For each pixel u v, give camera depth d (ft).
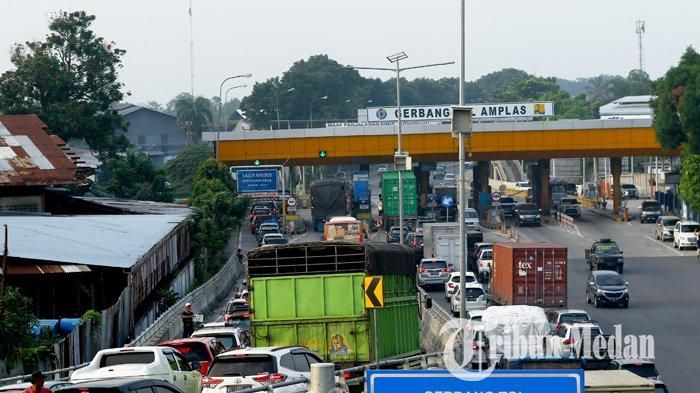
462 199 250.16
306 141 647.56
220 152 652.48
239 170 645.92
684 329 312.91
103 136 636.48
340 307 198.18
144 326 303.27
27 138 408.05
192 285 448.65
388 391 74.38
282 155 649.61
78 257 272.31
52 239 299.58
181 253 418.10
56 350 201.36
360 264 198.70
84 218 363.56
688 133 574.56
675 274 449.89
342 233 513.86
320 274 198.39
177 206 508.94
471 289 351.87
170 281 367.66
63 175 382.63
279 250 199.52
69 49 640.58
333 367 91.81
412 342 224.12
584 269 479.41
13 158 389.80
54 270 263.29
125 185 624.18
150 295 321.93
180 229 412.77
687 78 579.48
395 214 576.61
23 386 133.18
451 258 456.45
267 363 147.64
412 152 641.81
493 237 613.11
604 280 365.61
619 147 638.53
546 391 73.56
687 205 644.27
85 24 647.15
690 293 394.73
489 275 439.63
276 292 198.90
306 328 197.98
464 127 249.55
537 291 350.02
